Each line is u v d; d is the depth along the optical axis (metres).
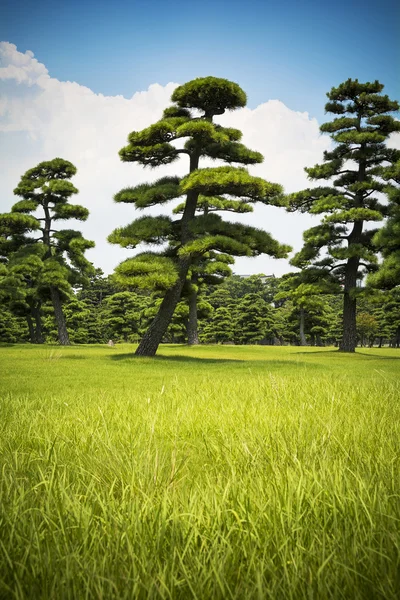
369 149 28.78
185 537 1.56
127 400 5.65
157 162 20.64
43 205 34.56
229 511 1.74
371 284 24.95
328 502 1.85
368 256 27.77
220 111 20.41
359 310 66.50
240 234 19.08
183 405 4.82
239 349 32.88
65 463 2.65
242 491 1.94
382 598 1.22
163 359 18.44
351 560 1.39
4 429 3.80
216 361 18.50
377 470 2.27
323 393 5.63
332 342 66.81
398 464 2.49
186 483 2.30
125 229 19.00
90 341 55.97
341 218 27.72
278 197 19.48
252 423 3.75
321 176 29.72
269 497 1.86
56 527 1.61
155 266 17.75
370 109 29.67
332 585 1.29
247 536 1.56
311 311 54.12
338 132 29.52
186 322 38.50
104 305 63.91
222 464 2.79
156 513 1.70
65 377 10.83
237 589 1.25
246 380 8.55
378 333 60.19
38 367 13.59
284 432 3.32
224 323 55.34
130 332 53.75
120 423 3.93
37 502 1.96
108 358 18.16
